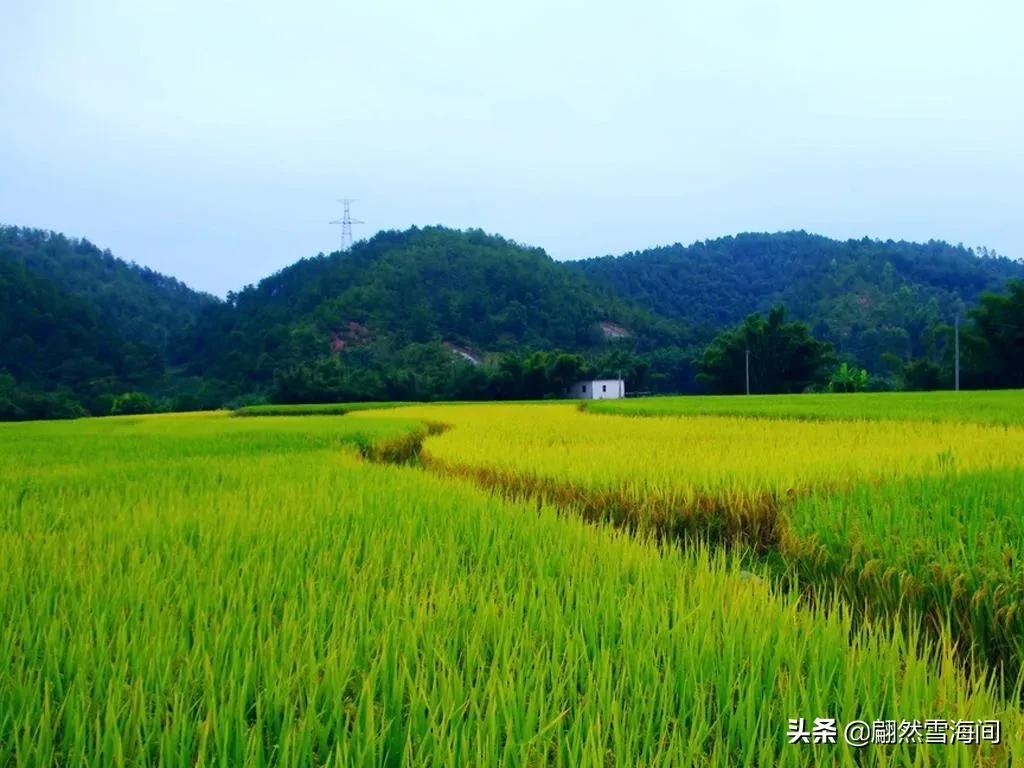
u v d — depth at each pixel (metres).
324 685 2.81
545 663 2.97
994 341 53.44
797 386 67.50
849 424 17.00
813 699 2.75
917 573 4.80
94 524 6.00
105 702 2.72
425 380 70.12
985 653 4.33
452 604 3.72
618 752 2.30
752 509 7.46
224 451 13.25
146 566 4.51
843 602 3.86
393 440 16.80
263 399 69.06
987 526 5.17
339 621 3.50
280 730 2.56
